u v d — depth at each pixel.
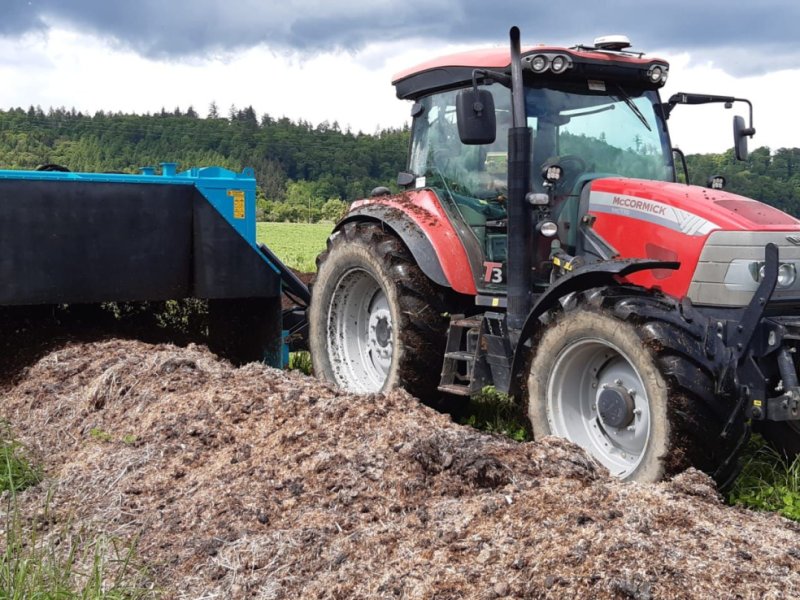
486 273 5.40
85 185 6.48
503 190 5.47
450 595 2.75
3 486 4.25
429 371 5.66
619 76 5.45
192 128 123.06
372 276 6.01
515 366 4.82
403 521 3.33
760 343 4.18
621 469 4.30
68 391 5.62
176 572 3.28
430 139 6.16
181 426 4.59
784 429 4.70
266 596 3.02
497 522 3.14
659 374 3.97
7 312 6.83
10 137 121.69
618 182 4.97
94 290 6.56
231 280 7.02
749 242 4.27
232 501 3.69
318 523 3.43
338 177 102.44
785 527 3.29
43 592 2.98
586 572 2.70
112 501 3.95
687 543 2.86
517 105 4.97
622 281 4.60
